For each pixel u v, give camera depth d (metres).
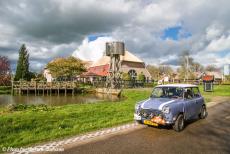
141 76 49.53
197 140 7.75
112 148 6.90
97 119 11.05
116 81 41.22
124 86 43.81
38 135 8.12
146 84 47.56
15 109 14.20
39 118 10.59
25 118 10.45
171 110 8.70
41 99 28.66
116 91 34.03
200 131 9.04
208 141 7.64
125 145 7.19
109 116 11.91
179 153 6.49
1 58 63.78
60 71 51.25
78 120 10.67
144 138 7.97
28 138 7.72
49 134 8.26
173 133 8.70
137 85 45.91
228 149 6.84
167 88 10.40
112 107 15.21
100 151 6.64
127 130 9.09
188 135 8.41
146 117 9.06
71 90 41.62
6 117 10.54
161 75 102.00
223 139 7.90
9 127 8.94
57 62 51.59
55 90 40.78
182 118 9.27
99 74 58.44
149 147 7.00
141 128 9.45
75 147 6.98
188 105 9.87
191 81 51.28
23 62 74.06
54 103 23.11
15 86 39.81
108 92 36.38
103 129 9.22
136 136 8.21
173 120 8.72
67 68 51.00
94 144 7.27
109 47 41.53
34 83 39.59
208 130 9.21
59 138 7.90
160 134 8.53
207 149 6.83
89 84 52.78
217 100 20.70
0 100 27.31
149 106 9.05
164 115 8.65
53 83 39.53
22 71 73.06
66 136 8.15
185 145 7.21
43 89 38.59
